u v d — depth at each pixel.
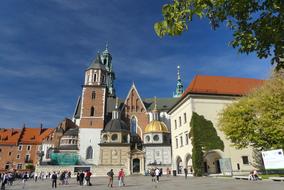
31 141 100.00
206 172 44.72
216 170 45.19
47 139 90.50
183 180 34.25
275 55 6.05
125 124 76.38
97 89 78.75
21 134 102.19
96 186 30.64
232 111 37.09
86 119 74.88
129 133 73.38
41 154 78.12
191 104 46.38
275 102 33.34
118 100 89.69
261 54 6.31
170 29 5.75
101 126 74.38
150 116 83.00
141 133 80.88
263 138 34.62
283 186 20.02
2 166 94.44
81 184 34.44
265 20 5.86
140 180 41.22
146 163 68.25
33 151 98.25
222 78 53.91
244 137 35.75
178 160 54.69
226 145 44.97
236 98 46.53
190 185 25.55
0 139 99.06
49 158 81.50
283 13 5.59
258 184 22.94
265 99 34.22
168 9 5.69
